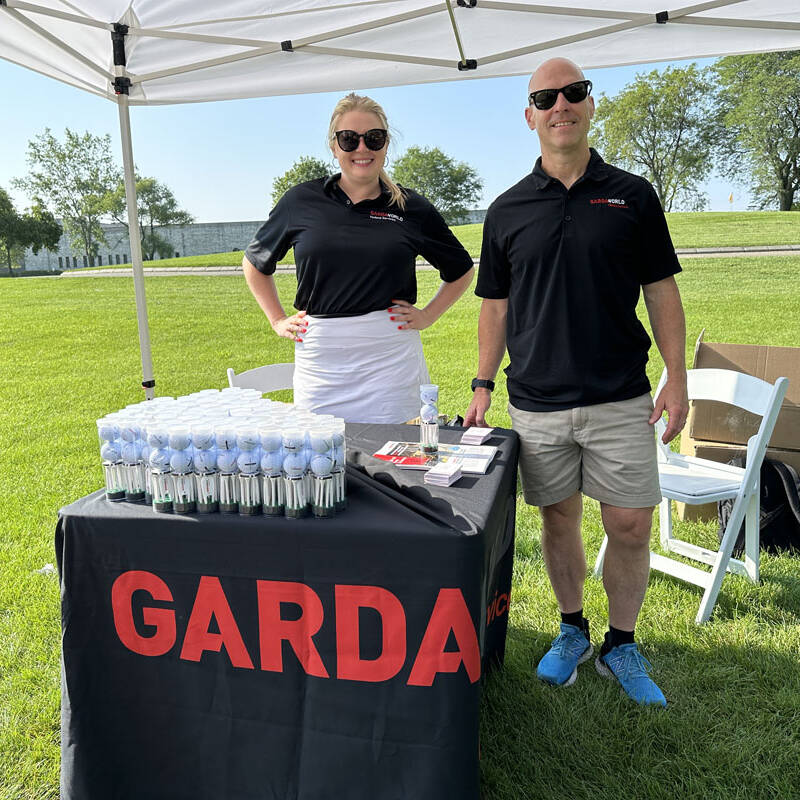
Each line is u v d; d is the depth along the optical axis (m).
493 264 2.09
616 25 2.92
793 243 14.85
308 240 2.36
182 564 1.36
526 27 2.98
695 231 17.36
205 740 1.42
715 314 10.05
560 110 1.78
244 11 2.76
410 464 1.68
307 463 1.31
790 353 3.19
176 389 8.40
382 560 1.27
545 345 1.93
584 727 1.87
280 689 1.37
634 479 1.92
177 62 3.27
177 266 22.12
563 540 2.10
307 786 1.37
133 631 1.41
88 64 3.08
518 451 2.04
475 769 1.30
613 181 1.85
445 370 8.16
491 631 1.90
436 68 3.41
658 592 2.68
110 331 12.66
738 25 2.82
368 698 1.32
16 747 1.85
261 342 11.39
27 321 13.84
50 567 2.99
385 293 2.38
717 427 3.29
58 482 4.45
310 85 3.61
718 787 1.65
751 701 2.00
